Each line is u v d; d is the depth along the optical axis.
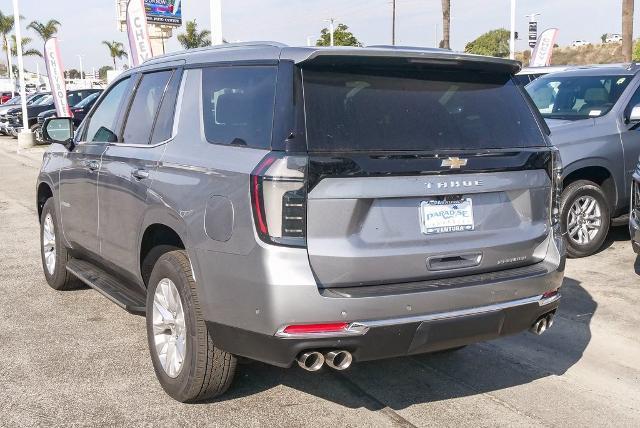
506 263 3.91
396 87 3.80
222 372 3.98
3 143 27.42
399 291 3.50
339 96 3.64
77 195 5.68
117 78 5.59
